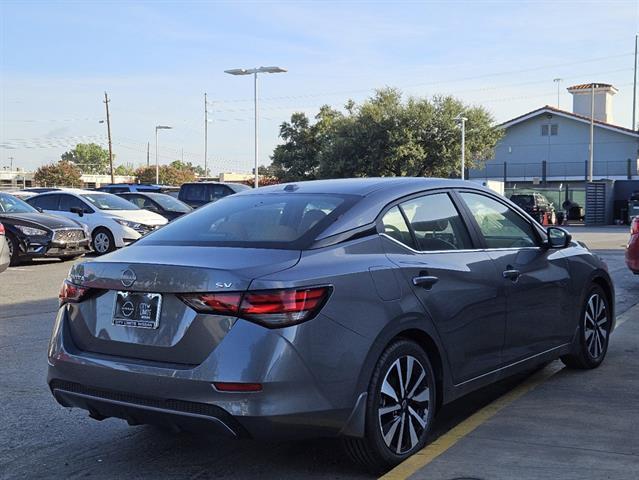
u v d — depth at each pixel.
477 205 5.12
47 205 17.64
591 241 23.14
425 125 49.28
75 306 4.11
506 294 4.93
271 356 3.51
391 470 3.98
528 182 56.59
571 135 55.25
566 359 6.18
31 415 5.22
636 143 53.41
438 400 4.44
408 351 4.13
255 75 36.88
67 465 4.30
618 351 6.93
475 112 50.38
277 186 5.10
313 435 3.70
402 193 4.57
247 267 3.67
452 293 4.45
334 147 50.97
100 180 90.81
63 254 15.02
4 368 6.47
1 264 11.17
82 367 3.93
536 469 3.95
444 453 4.21
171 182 77.69
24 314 9.09
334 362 3.70
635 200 40.09
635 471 3.91
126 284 3.84
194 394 3.56
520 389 5.66
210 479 4.07
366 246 4.12
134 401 3.76
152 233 4.62
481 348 4.71
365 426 3.86
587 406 5.17
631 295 10.44
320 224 4.11
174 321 3.69
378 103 50.38
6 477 4.12
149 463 4.32
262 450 4.50
